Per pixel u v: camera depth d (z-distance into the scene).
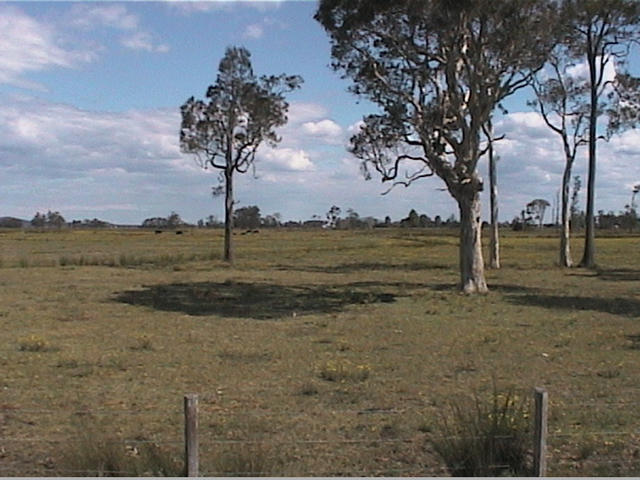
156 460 7.56
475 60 26.62
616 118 44.59
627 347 16.44
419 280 37.16
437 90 28.39
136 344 16.73
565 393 11.83
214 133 50.22
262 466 7.46
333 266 48.75
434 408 10.70
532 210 160.50
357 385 12.38
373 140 29.69
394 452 8.55
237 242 92.62
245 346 16.66
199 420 9.98
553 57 34.59
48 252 64.06
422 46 27.86
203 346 16.67
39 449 8.73
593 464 8.16
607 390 12.03
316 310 24.22
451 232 139.88
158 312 23.52
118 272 41.22
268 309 24.50
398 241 93.06
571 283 34.44
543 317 22.09
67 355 15.13
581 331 19.05
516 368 13.98
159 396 11.59
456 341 17.33
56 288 31.28
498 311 23.56
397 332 18.94
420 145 29.14
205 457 7.99
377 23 27.08
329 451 8.59
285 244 85.94
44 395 11.62
